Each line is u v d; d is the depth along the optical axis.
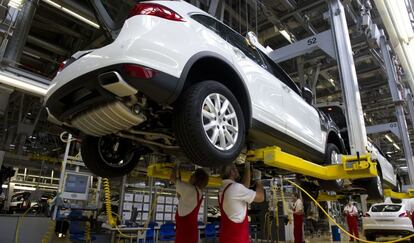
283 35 8.01
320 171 3.02
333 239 9.69
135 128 2.09
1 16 4.68
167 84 1.71
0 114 5.79
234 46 2.62
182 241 2.86
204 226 7.79
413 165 6.60
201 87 1.91
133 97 1.74
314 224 11.66
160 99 1.75
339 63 3.48
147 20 1.83
